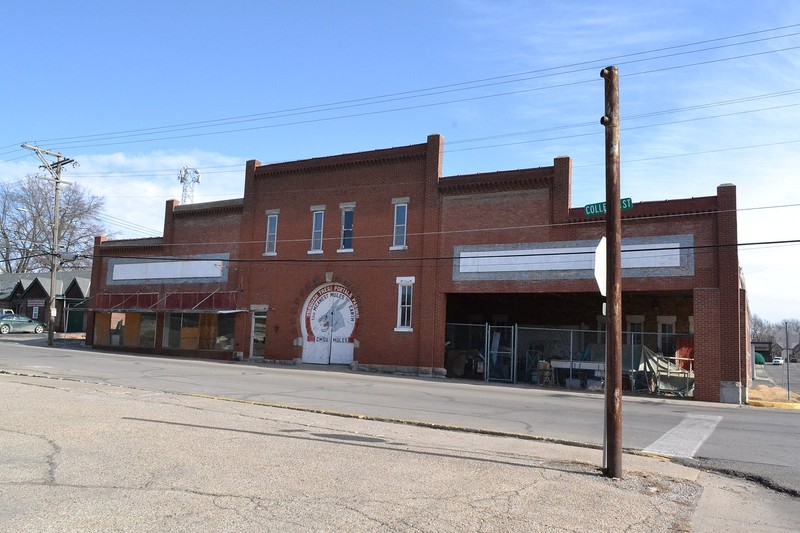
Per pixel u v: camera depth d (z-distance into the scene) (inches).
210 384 767.7
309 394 705.0
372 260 1214.3
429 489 284.7
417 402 671.8
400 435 444.8
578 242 1024.9
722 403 879.7
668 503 291.6
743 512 291.6
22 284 2407.7
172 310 1441.9
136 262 1599.4
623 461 393.4
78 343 1788.9
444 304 1131.3
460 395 772.0
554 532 234.4
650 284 952.3
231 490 264.1
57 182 1696.6
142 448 340.8
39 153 1657.2
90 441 353.4
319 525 225.3
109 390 624.4
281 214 1346.0
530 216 1066.7
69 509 229.0
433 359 1123.9
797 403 943.7
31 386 615.8
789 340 1032.8
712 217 926.4
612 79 354.3
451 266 1127.0
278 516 232.8
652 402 839.1
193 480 277.6
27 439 351.6
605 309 344.8
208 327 1432.1
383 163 1229.1
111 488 259.3
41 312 2343.8
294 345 1289.4
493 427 517.3
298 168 1326.3
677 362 1118.4
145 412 474.9
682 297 1321.4
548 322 1459.2
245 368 1093.8
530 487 300.5
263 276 1355.8
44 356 1134.4
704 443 477.4
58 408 471.5
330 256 1266.0
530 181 1069.1
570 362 1039.6
